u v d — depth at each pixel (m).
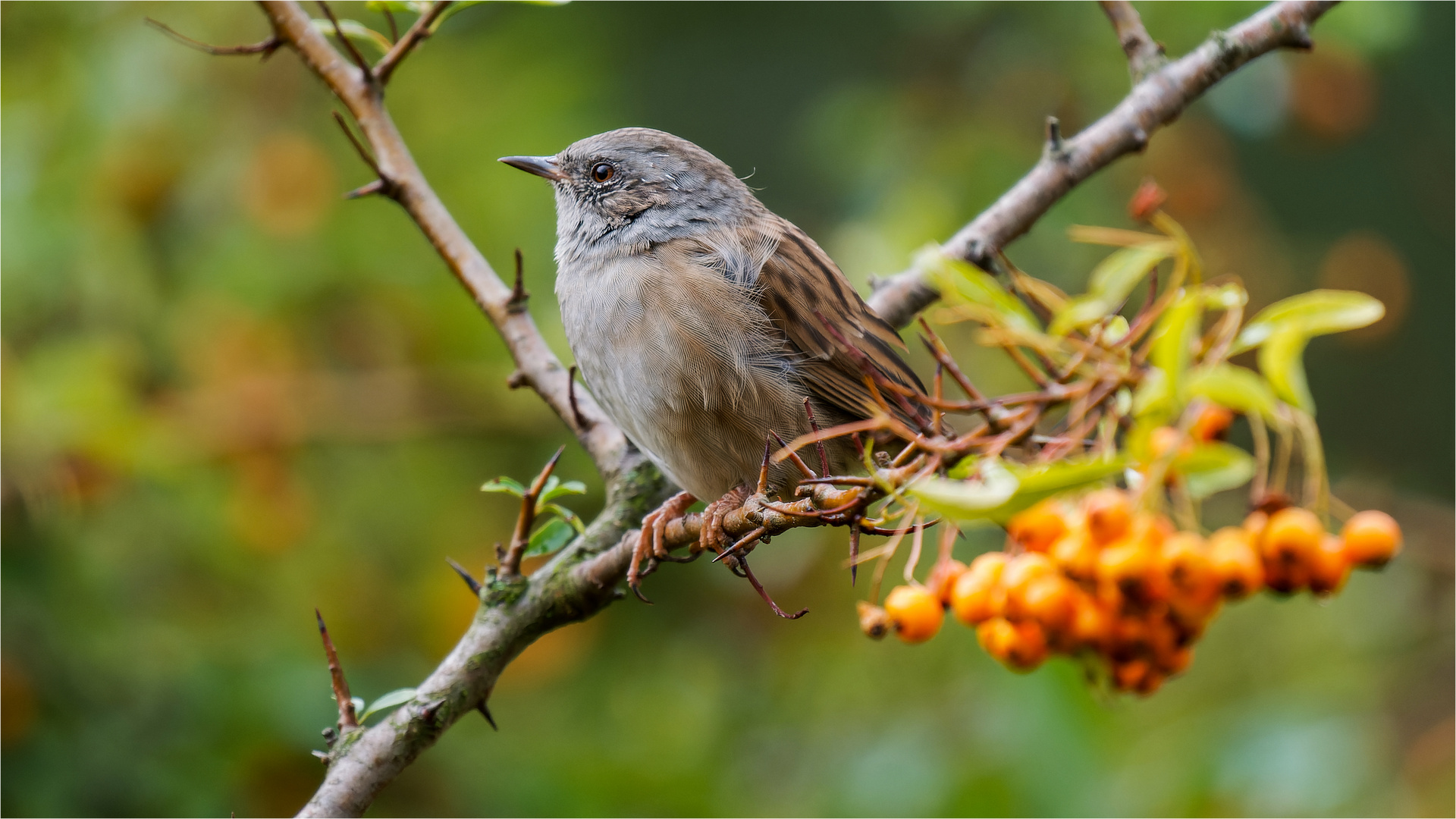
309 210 11.29
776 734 11.13
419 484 11.50
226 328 11.34
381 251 11.52
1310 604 11.98
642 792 10.12
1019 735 8.92
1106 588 5.09
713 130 14.61
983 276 4.84
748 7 14.43
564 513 6.64
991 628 5.45
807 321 7.80
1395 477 15.00
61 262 10.98
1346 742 9.74
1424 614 12.03
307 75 11.74
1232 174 13.05
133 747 9.75
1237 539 5.07
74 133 11.33
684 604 11.45
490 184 11.35
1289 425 4.57
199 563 10.92
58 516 10.48
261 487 11.11
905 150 12.09
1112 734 9.48
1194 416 5.41
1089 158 7.95
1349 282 13.38
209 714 9.91
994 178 11.77
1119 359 4.89
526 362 7.70
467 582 6.70
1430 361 15.24
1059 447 5.06
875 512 7.29
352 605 10.93
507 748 10.47
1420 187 14.77
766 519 5.14
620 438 7.77
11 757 9.51
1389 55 12.27
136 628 10.41
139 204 11.26
